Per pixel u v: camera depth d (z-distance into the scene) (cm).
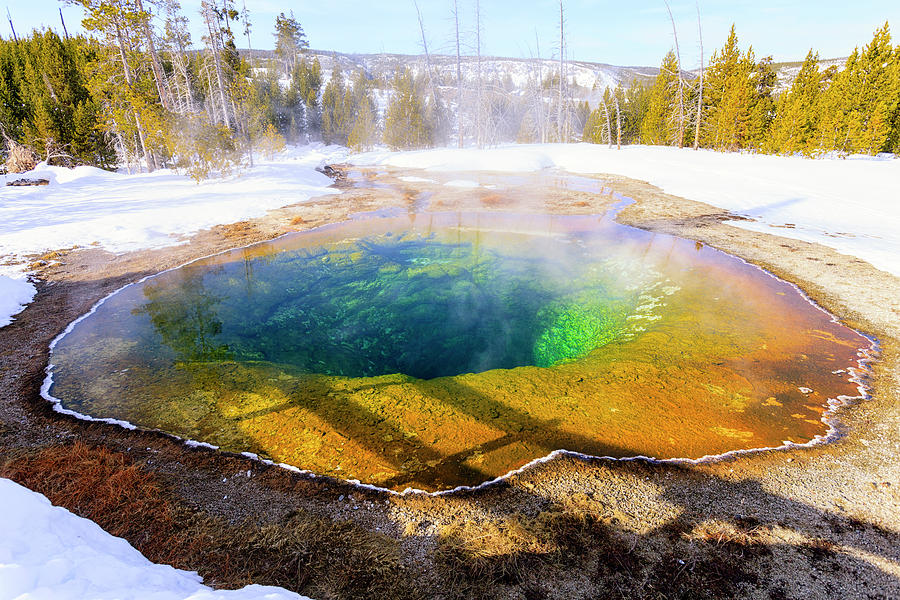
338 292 811
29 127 2136
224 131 1769
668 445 391
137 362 543
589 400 457
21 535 179
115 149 2295
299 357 600
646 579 271
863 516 318
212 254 957
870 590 263
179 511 321
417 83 4319
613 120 3934
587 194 1596
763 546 294
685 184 1703
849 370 505
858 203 1281
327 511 325
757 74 3200
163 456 380
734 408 441
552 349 637
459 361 626
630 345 577
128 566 191
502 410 443
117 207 1287
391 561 285
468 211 1368
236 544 296
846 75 2625
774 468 365
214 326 658
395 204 1464
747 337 580
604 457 377
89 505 324
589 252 977
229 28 2492
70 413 439
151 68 2367
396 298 797
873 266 812
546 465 368
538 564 282
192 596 176
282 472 363
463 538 302
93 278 815
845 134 2462
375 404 456
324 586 267
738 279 781
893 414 430
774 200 1372
